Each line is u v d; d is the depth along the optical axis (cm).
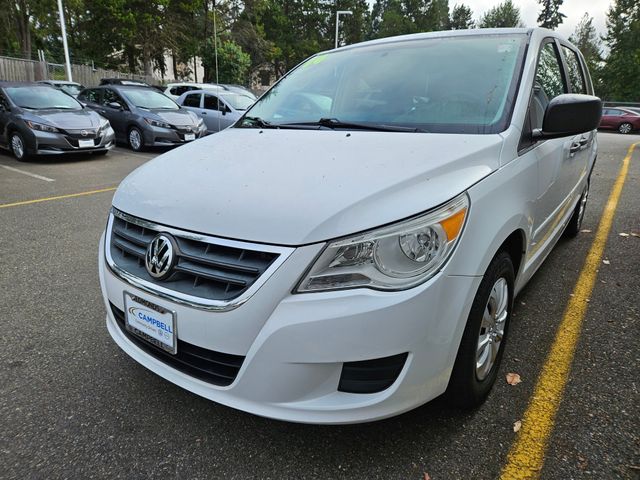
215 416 229
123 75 2998
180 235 193
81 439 213
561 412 228
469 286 189
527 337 298
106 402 238
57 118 956
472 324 200
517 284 262
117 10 2936
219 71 3181
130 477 193
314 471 195
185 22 3478
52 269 411
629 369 263
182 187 213
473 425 220
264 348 174
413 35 333
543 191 272
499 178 214
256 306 174
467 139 228
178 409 233
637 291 365
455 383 208
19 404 236
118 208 230
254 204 188
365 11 5922
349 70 319
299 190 191
